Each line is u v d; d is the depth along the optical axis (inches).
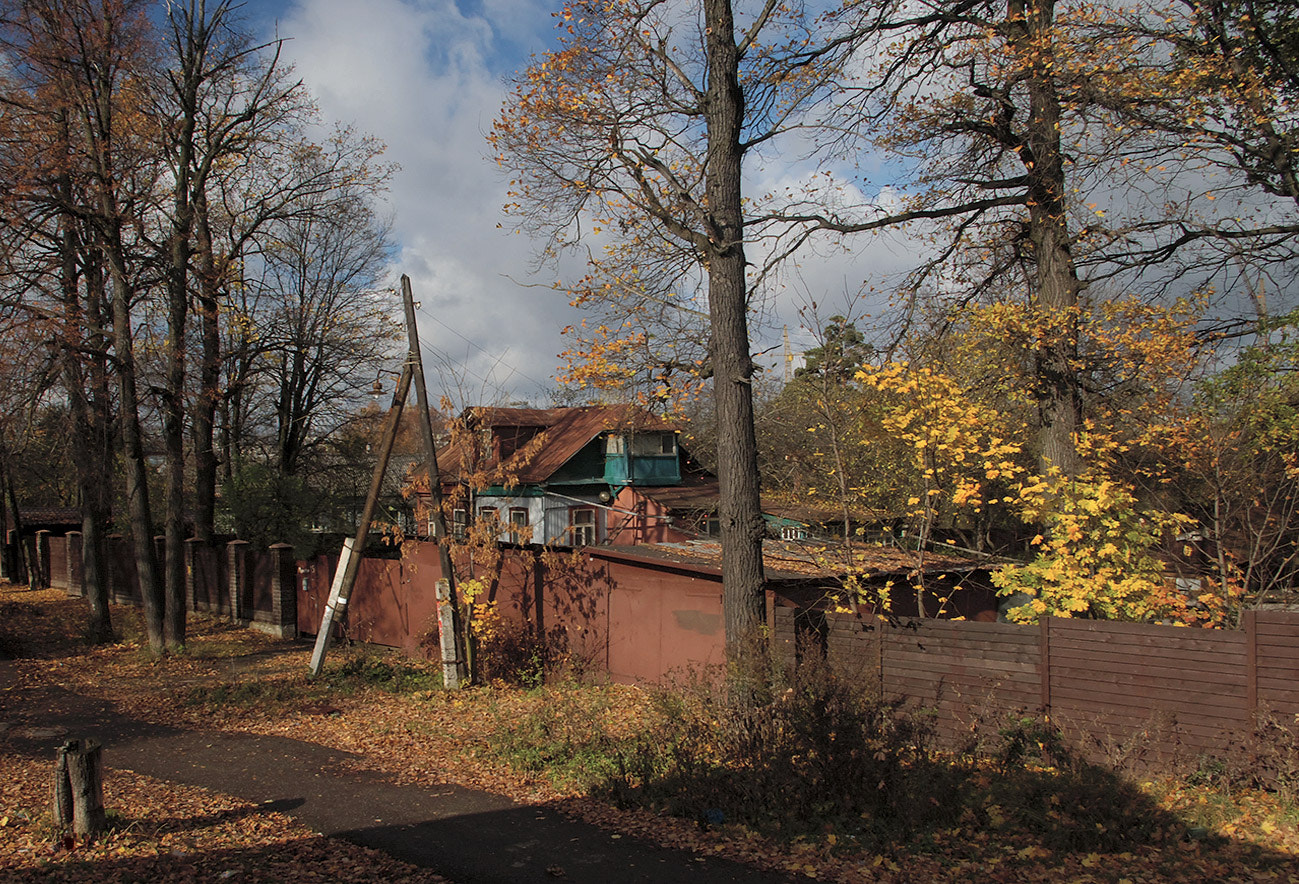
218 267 800.9
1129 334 427.8
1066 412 465.1
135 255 642.8
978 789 289.4
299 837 267.6
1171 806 276.2
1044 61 430.9
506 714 468.1
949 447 403.2
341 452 1244.5
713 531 1090.7
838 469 467.2
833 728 293.6
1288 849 243.3
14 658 644.7
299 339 1153.4
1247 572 374.9
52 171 586.2
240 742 405.4
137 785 324.5
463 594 575.5
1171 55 444.8
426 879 233.8
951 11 452.1
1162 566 388.2
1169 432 395.2
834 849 253.8
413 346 586.2
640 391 455.8
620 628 550.0
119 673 592.1
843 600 497.4
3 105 595.8
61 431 669.9
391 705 496.7
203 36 656.4
